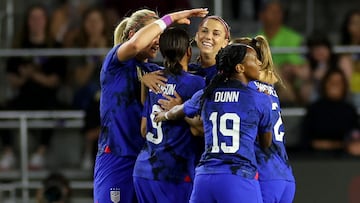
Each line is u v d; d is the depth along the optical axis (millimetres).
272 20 38438
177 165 22984
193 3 40000
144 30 22688
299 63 37281
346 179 33094
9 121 37469
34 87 37500
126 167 23828
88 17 37750
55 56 37656
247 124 22312
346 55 37188
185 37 23047
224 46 23438
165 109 22984
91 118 35750
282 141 23156
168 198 23031
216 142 22297
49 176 34438
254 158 22359
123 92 23625
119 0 38438
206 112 22500
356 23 38250
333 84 34969
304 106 36500
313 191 33125
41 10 38250
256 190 22203
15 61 37844
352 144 34375
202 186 22250
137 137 23828
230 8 41625
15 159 38031
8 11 39531
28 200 36281
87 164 37469
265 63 23312
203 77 23562
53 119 37344
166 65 23281
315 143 34781
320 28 42688
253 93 22469
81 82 37438
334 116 34781
